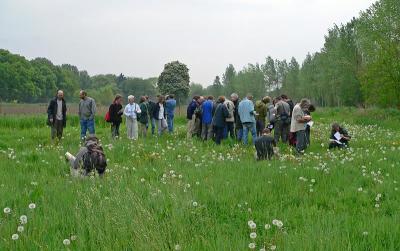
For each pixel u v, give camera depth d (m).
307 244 5.34
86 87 151.50
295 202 8.24
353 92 62.09
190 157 13.71
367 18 45.88
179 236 5.80
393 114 37.00
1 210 7.10
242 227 6.68
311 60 84.81
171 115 23.33
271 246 5.36
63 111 19.03
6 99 102.31
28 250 5.43
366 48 45.88
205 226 6.52
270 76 112.31
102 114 31.83
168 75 91.31
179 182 9.00
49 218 6.60
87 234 6.08
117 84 150.00
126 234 5.83
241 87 107.75
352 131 24.61
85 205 7.20
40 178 10.12
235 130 19.55
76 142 18.19
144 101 21.20
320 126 29.03
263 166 11.36
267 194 8.51
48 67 122.94
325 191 9.01
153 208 7.30
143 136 20.86
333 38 73.50
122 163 12.85
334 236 5.70
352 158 12.71
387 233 5.99
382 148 15.66
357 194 8.75
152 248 5.36
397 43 43.56
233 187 8.90
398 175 10.61
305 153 14.55
